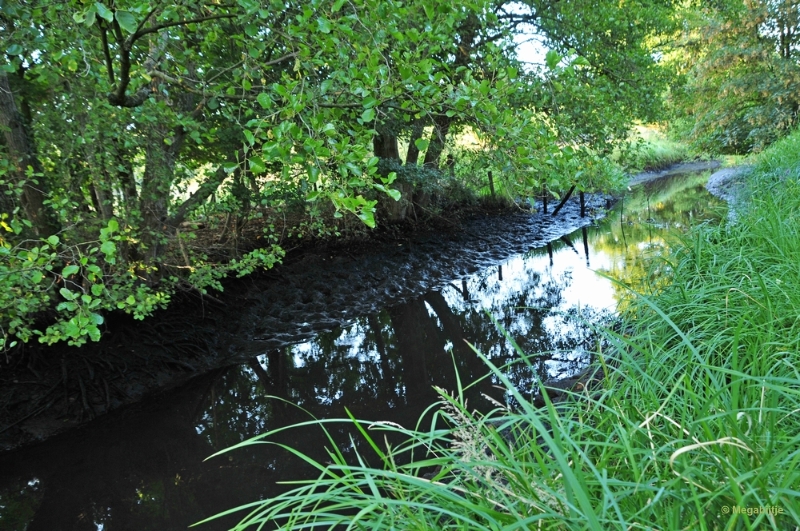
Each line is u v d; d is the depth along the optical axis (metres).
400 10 3.16
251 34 3.22
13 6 3.00
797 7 16.23
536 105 6.66
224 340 6.80
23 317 4.11
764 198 6.40
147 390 5.78
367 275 9.30
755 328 2.51
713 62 17.44
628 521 1.37
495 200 15.37
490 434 1.76
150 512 3.91
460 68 3.34
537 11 9.19
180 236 5.95
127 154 5.33
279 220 10.27
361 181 2.60
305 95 2.92
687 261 4.65
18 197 4.20
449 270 10.28
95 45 4.09
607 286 7.71
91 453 4.82
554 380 4.75
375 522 1.54
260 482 4.11
